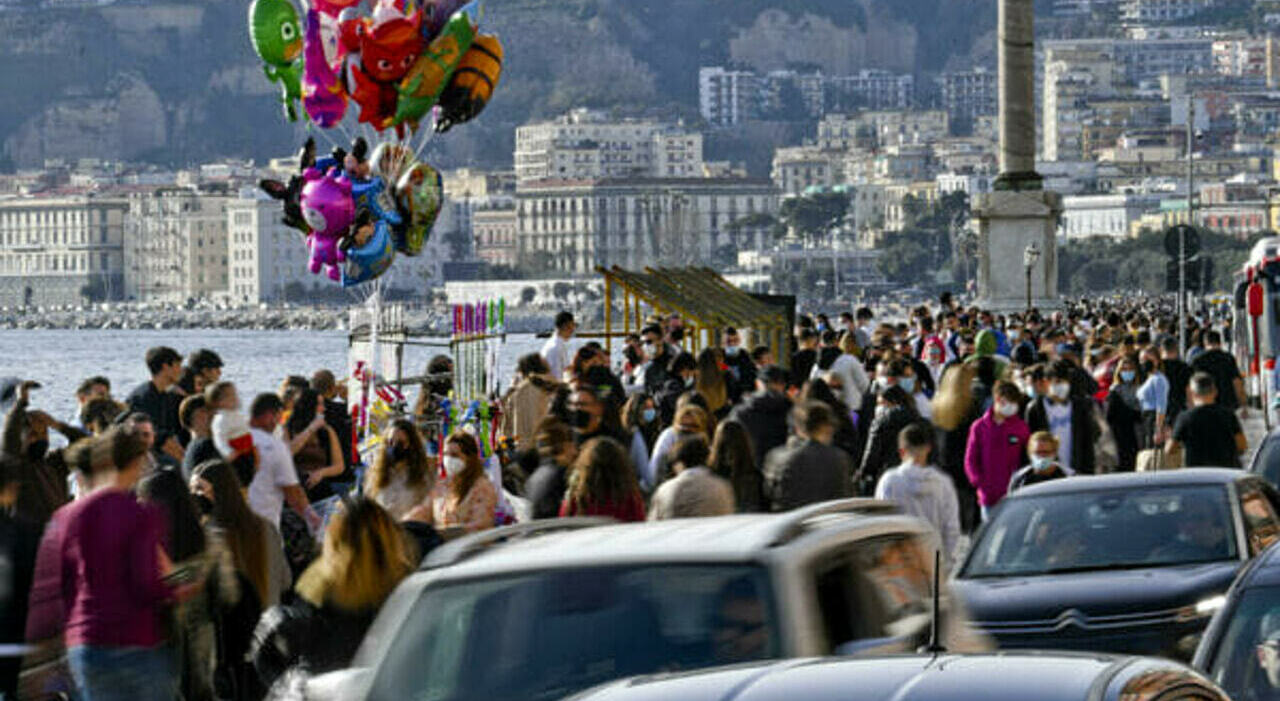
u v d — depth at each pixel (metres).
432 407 48.25
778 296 77.00
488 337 54.41
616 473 29.14
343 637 22.28
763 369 42.84
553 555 17.69
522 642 17.11
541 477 32.06
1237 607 19.77
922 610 19.42
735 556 17.25
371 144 54.56
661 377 53.53
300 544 32.72
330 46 50.81
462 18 51.25
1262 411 78.38
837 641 17.55
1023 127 101.12
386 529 22.45
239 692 25.47
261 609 25.62
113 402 37.69
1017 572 29.56
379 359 53.69
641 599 17.17
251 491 32.38
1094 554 29.62
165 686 23.50
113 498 23.39
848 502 19.66
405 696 17.16
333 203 50.78
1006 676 13.02
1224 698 14.29
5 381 30.52
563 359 56.66
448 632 17.36
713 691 13.08
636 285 66.25
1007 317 95.62
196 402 34.59
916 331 74.31
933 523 34.28
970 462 41.75
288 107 52.12
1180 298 86.81
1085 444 44.97
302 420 38.84
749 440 35.19
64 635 23.56
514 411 48.38
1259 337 78.44
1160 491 30.66
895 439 43.38
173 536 24.25
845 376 53.41
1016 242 100.88
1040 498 31.02
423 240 53.22
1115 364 61.84
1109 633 27.42
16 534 24.89
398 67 51.12
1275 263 78.31
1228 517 29.94
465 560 18.05
